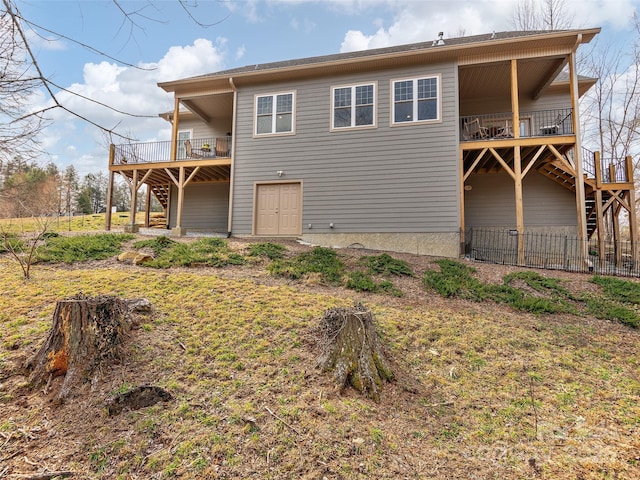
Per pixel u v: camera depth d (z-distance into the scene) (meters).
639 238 13.36
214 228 14.86
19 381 3.29
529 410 3.36
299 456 2.63
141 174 13.23
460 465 2.67
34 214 6.88
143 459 2.56
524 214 11.83
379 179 10.70
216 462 2.55
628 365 4.28
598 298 6.59
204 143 13.75
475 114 12.52
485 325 5.27
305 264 7.95
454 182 10.09
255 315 4.98
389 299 6.28
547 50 9.76
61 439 2.71
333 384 3.42
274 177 11.59
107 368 3.42
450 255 9.95
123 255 7.77
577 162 9.48
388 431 2.96
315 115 11.41
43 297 5.23
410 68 10.72
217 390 3.33
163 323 4.55
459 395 3.57
